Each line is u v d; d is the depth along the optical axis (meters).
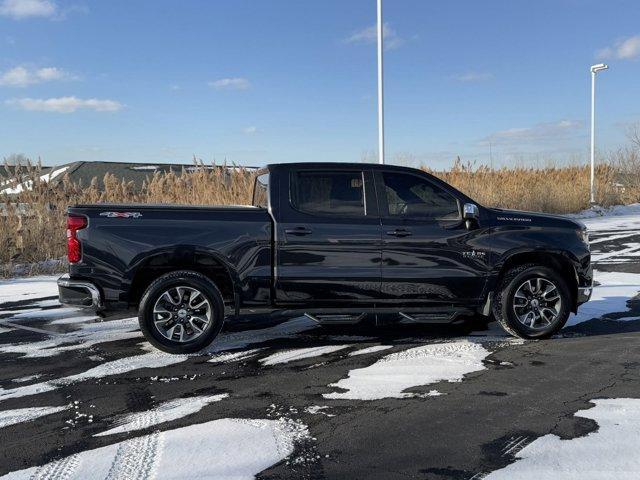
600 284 9.12
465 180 22.62
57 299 8.59
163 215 5.38
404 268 5.67
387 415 3.92
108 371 5.02
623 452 3.28
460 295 5.83
